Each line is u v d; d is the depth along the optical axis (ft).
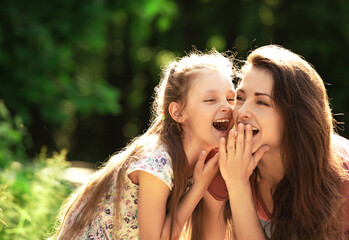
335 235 10.46
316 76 10.72
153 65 60.90
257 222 10.82
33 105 32.94
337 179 10.51
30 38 29.91
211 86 10.89
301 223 10.55
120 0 36.50
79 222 11.18
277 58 10.43
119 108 34.35
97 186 11.24
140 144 11.14
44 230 14.37
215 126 11.30
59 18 31.42
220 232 12.06
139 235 11.28
